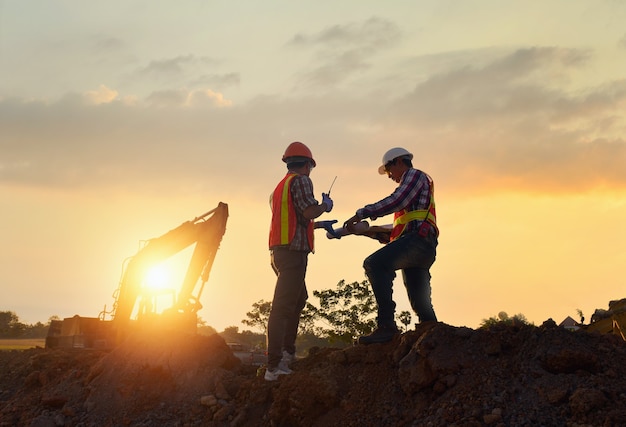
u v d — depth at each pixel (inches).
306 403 227.1
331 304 821.9
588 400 177.0
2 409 320.5
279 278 259.6
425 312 247.6
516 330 217.8
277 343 254.8
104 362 316.8
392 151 252.1
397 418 207.2
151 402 286.4
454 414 193.0
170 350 308.3
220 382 282.5
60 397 304.5
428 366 212.2
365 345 241.0
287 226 256.2
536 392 190.5
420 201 241.8
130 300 455.8
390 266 238.4
